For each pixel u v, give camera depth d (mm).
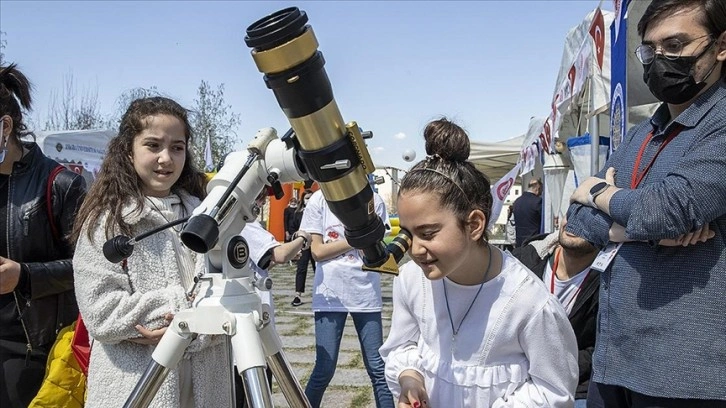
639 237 1688
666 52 1771
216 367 1991
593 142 5145
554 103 6285
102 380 1903
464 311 1686
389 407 3570
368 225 1431
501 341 1634
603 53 4504
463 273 1664
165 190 2068
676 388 1628
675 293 1671
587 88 6098
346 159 1325
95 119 22281
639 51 1876
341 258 3520
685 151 1742
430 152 2029
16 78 2260
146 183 2037
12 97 2242
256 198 1531
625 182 1950
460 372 1680
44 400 2104
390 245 1543
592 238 1943
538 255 2811
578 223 1992
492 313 1642
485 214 1622
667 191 1651
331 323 3547
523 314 1613
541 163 8836
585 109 7398
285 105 1286
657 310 1695
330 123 1312
